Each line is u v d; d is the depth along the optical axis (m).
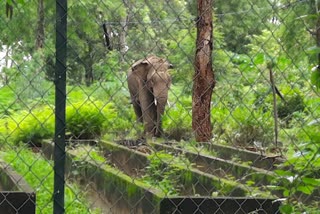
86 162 14.61
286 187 7.47
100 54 8.10
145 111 20.50
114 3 14.95
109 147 18.05
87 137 20.41
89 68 8.04
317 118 8.09
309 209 8.84
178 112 20.08
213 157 15.42
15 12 7.68
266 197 10.16
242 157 16.55
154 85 20.17
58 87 6.77
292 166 7.64
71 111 20.33
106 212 12.92
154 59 13.92
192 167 14.55
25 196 9.82
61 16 6.73
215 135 18.16
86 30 7.94
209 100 15.48
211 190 12.18
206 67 11.53
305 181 7.23
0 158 15.38
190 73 11.19
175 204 9.90
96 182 13.79
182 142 16.83
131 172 16.47
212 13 12.76
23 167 14.80
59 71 6.75
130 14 7.80
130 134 18.12
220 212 9.95
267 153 15.79
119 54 8.08
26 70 8.52
